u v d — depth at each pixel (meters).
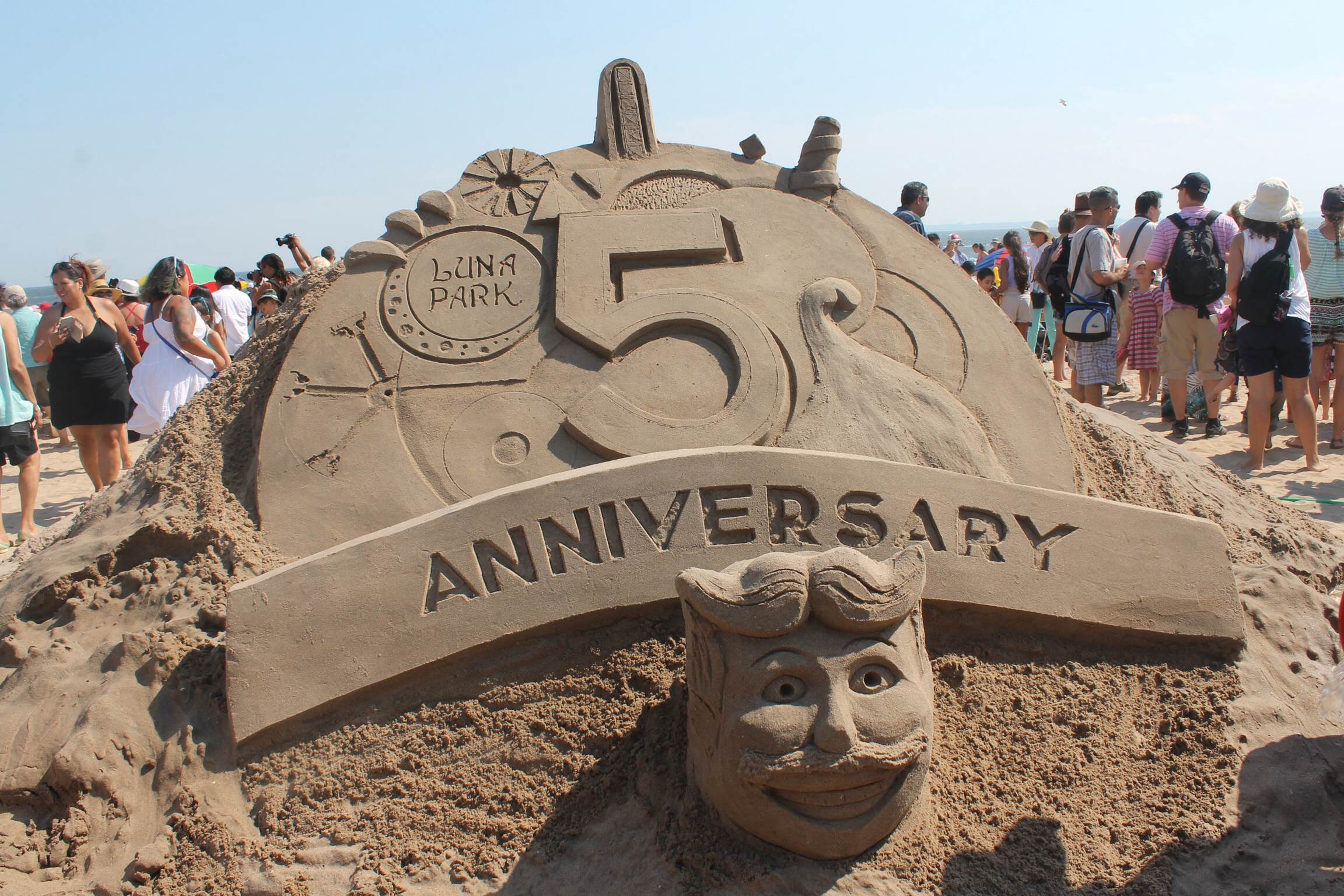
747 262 3.78
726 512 2.91
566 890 2.39
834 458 2.97
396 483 3.37
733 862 2.36
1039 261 7.91
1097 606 2.97
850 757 2.21
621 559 2.85
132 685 2.87
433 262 3.75
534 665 2.82
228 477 3.58
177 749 2.74
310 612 2.78
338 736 2.73
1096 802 2.64
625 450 3.38
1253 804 2.63
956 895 2.35
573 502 2.88
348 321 3.65
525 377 3.55
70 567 3.30
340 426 3.47
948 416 3.53
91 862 2.56
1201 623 3.02
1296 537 4.05
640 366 3.57
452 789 2.62
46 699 2.90
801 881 2.33
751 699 2.28
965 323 3.76
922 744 2.31
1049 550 2.99
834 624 2.29
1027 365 3.72
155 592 3.19
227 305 7.61
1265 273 5.71
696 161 4.04
